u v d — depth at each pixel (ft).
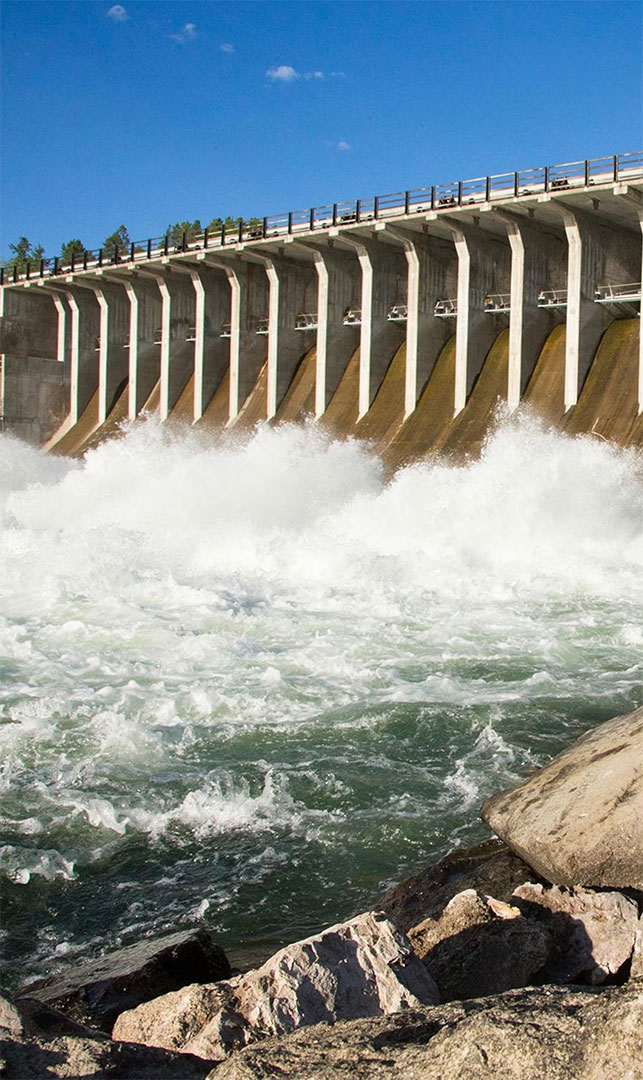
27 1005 19.75
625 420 125.90
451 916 23.35
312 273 178.09
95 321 216.54
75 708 46.44
